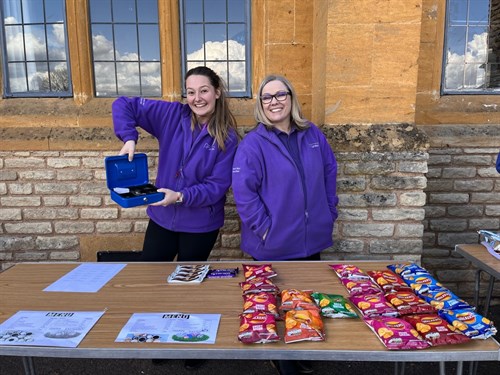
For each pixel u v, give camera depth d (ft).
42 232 10.93
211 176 7.47
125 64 11.01
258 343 4.12
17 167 10.71
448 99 10.83
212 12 10.70
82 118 10.68
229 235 10.88
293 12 10.14
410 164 8.96
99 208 10.85
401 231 9.19
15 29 10.93
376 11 8.59
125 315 4.76
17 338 4.19
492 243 7.00
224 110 7.56
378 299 4.93
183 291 5.49
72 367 8.39
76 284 5.74
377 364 8.41
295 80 10.44
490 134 10.62
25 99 10.96
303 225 6.89
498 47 10.90
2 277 6.02
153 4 10.74
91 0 10.69
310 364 8.11
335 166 7.47
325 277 5.97
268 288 5.33
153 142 10.53
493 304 11.05
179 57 10.73
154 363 8.46
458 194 10.89
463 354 3.95
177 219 7.63
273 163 6.72
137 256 10.92
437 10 10.32
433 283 5.41
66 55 10.93
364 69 8.82
